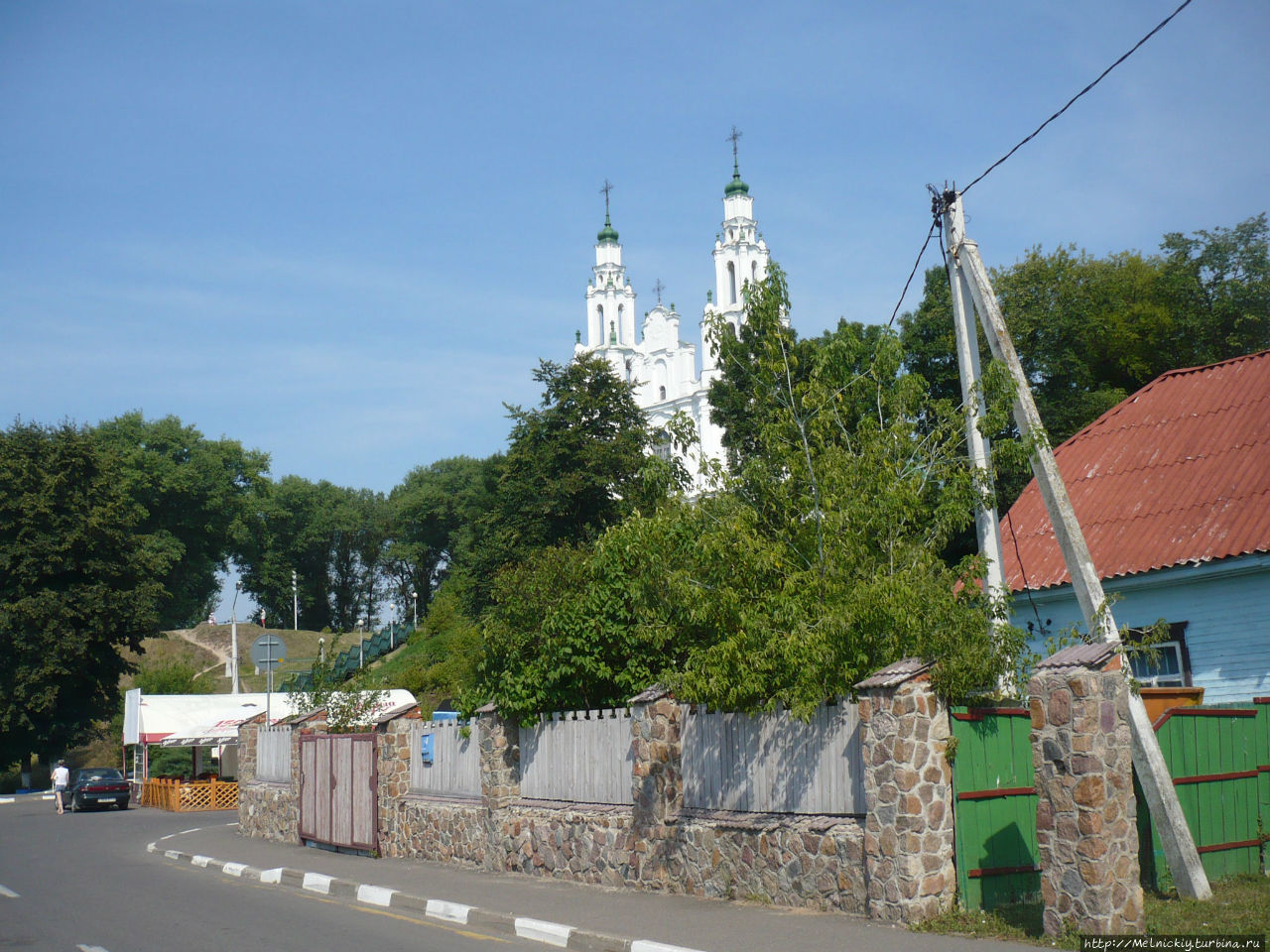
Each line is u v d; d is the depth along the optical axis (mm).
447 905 12227
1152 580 16219
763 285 13531
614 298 88562
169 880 16672
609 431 48000
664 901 11680
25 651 47156
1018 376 11250
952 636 10469
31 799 43812
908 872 9531
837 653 10797
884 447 12195
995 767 10211
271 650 24938
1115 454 19688
